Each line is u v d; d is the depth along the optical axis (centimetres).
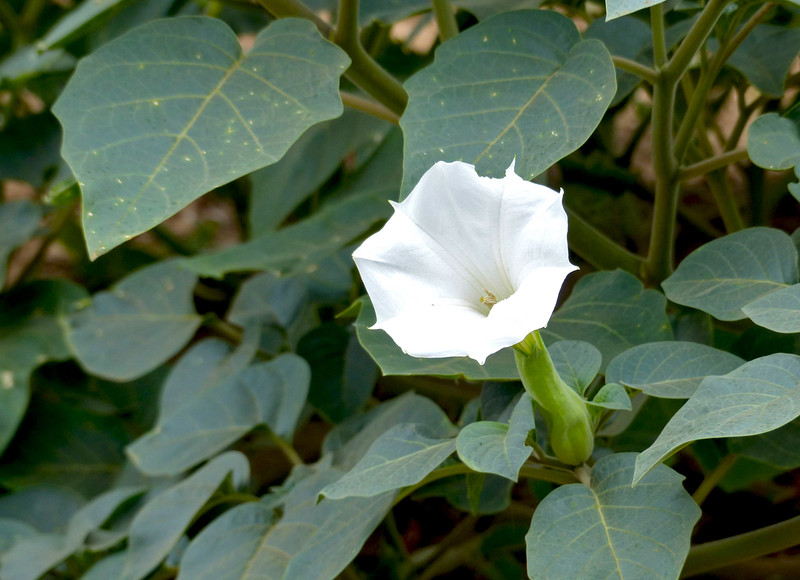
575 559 118
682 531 117
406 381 189
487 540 169
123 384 214
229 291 255
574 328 136
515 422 121
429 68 129
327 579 126
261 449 205
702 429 114
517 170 124
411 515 198
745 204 218
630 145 198
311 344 170
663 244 149
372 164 194
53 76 224
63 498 178
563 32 129
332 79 128
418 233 120
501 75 128
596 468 123
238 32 217
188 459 155
